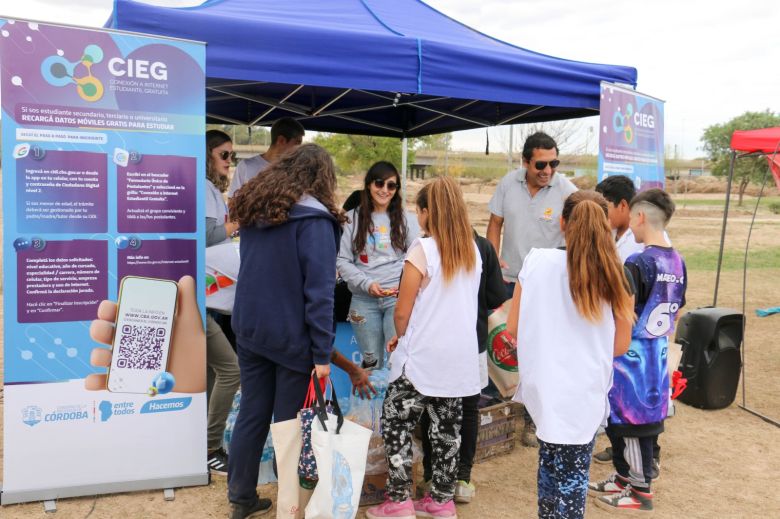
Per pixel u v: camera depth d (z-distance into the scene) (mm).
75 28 3289
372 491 3535
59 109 3297
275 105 6738
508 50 5000
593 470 4195
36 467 3438
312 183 3012
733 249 19281
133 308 3531
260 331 2977
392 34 4238
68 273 3396
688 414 5363
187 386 3672
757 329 8797
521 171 4746
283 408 3045
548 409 2699
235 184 5418
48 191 3322
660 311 3408
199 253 3643
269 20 3961
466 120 7332
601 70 4977
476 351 3273
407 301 3172
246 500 3234
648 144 5410
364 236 4090
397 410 3254
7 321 3320
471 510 3611
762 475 4184
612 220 3875
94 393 3502
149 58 3443
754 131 6621
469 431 3582
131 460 3600
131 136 3447
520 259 4680
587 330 2705
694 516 3617
